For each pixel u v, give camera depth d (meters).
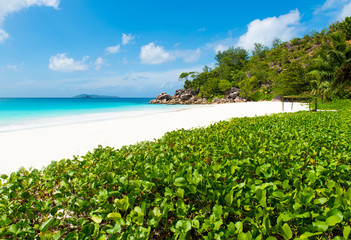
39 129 11.73
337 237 1.60
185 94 85.44
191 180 2.39
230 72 88.50
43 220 2.51
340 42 29.62
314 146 4.07
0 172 5.30
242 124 7.41
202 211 2.21
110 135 9.64
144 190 2.52
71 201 2.40
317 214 1.78
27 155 6.72
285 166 3.17
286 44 99.31
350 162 3.37
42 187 3.19
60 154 6.78
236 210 2.15
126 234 1.79
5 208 2.43
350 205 1.96
